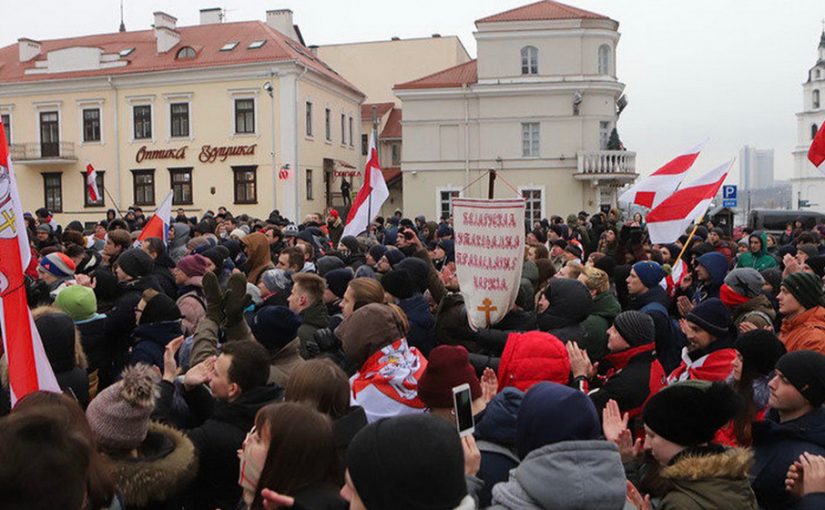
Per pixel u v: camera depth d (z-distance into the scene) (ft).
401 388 15.70
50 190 138.10
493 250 20.52
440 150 133.08
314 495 9.65
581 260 36.04
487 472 11.65
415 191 134.21
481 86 129.80
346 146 152.97
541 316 21.03
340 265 29.48
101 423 10.98
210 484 12.87
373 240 45.24
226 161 130.62
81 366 15.81
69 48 135.54
